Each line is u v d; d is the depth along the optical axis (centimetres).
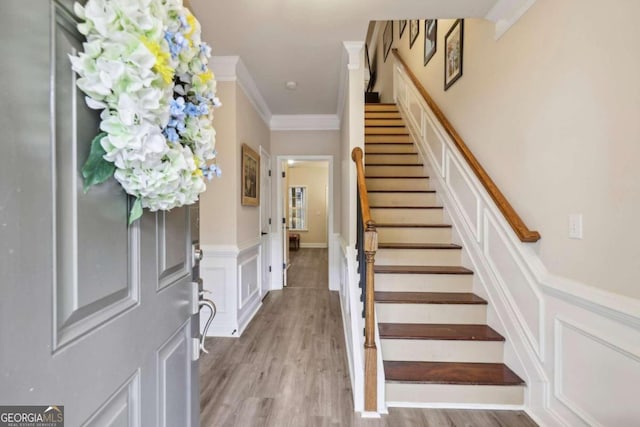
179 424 94
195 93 75
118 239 62
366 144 403
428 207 306
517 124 195
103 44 50
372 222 184
